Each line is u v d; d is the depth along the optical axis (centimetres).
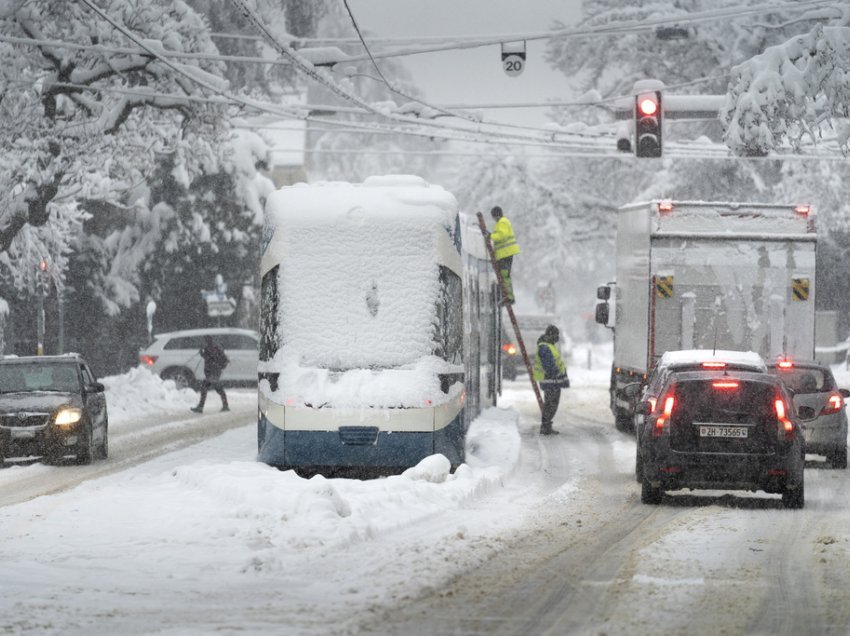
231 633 2544
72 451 6291
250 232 14925
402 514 4350
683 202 7412
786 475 4753
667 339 7412
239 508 4238
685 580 3272
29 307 13450
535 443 7631
